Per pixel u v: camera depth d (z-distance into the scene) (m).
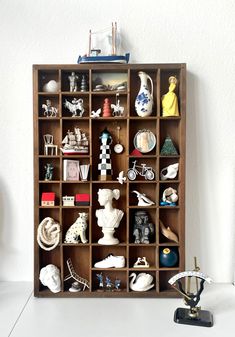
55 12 1.02
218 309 0.87
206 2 1.01
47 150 0.98
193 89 1.02
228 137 1.02
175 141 1.00
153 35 1.01
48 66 0.94
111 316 0.83
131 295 0.94
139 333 0.75
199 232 1.03
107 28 1.01
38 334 0.74
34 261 0.95
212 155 1.03
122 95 0.99
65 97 1.00
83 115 1.00
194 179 1.03
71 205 0.96
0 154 1.03
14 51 1.02
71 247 1.01
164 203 0.96
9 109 1.03
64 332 0.75
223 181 1.03
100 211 0.96
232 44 1.01
